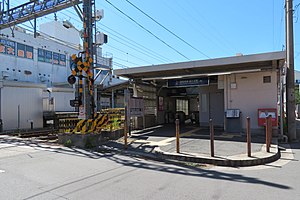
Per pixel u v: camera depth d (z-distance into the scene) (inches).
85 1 457.1
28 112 717.3
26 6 553.6
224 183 217.0
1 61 1106.7
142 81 658.2
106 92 968.9
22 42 1205.1
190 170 264.4
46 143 450.3
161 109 778.8
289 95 474.0
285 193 190.4
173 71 564.4
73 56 439.2
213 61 485.1
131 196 185.0
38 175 242.4
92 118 441.4
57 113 736.3
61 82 1330.0
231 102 534.9
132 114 562.3
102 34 540.1
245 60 455.2
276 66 492.4
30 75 1233.4
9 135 586.6
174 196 184.7
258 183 216.2
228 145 382.0
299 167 275.7
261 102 506.6
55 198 180.9
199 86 677.3
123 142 436.5
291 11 476.1
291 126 466.6
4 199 179.0
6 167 274.2
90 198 181.0
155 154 345.1
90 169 267.0
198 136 487.8
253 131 510.9
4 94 660.7
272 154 314.8
